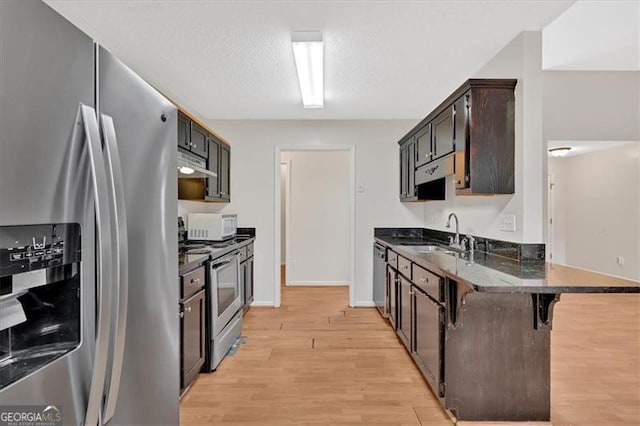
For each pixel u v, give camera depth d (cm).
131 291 100
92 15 208
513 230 239
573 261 674
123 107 96
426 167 330
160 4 198
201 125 322
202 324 254
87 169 80
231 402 222
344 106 384
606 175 598
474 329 200
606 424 201
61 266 80
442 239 377
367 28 224
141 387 105
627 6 250
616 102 425
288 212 573
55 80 74
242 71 289
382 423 201
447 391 204
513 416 200
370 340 326
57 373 75
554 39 310
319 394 231
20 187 66
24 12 67
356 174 445
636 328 359
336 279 575
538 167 229
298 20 214
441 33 230
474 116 236
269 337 334
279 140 443
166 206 119
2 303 75
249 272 408
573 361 282
